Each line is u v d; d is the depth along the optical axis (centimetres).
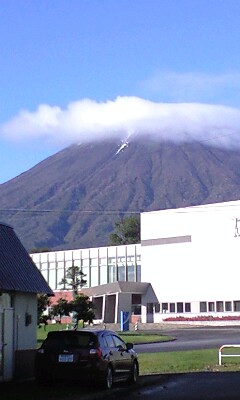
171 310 9956
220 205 9619
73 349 2370
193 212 9888
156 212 10294
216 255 9588
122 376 2534
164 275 10100
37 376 2392
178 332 7381
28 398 2084
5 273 2492
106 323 9350
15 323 2606
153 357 3819
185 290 9844
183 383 2625
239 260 9356
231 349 4459
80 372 2347
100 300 9994
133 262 10919
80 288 10288
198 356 3900
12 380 2562
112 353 2456
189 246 9869
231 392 2297
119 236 18075
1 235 2625
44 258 11962
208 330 7719
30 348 2708
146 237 10388
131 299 9988
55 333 2423
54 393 2214
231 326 8831
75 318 6700
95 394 2252
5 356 2523
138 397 2181
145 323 9625
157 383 2631
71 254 11681
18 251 2677
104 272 11244
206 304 9612
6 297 2542
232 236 9444
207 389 2400
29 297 2722
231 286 9388
